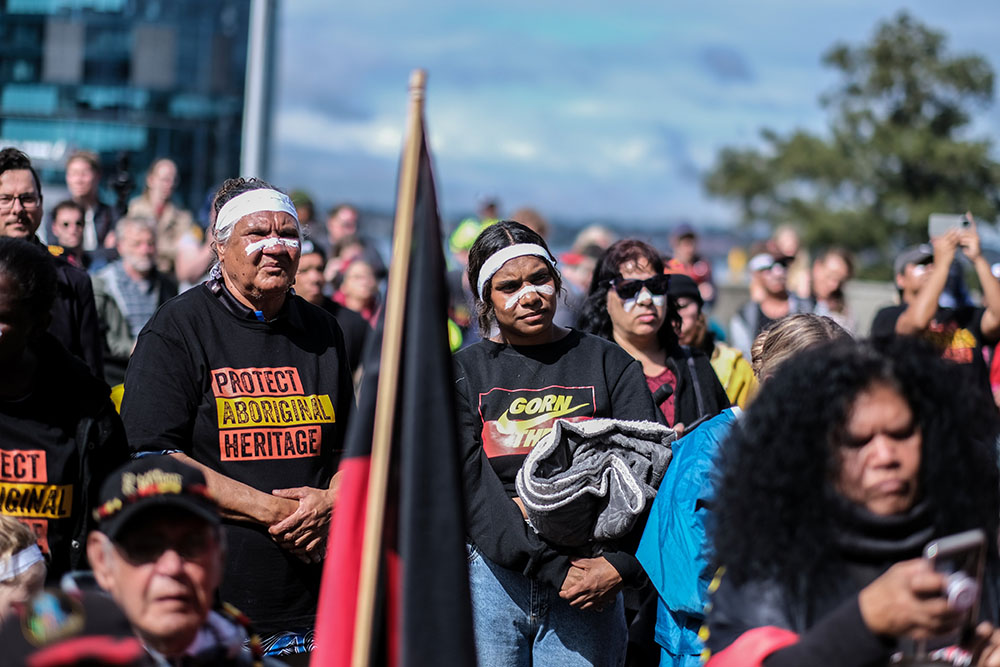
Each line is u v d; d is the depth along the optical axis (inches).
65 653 80.2
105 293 275.1
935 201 1503.4
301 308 165.8
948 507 90.5
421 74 109.6
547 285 162.9
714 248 1121.4
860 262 1545.3
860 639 82.0
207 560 90.6
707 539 108.7
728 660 89.4
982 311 273.3
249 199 157.8
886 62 1595.7
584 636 155.2
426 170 109.5
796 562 90.7
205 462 153.6
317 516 152.9
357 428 110.1
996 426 95.7
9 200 199.8
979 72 1574.8
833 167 1588.3
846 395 90.7
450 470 104.9
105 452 140.8
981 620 91.4
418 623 101.6
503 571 155.6
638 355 201.0
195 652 92.7
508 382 161.9
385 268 380.2
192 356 154.4
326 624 104.6
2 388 135.3
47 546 135.5
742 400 233.5
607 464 151.5
